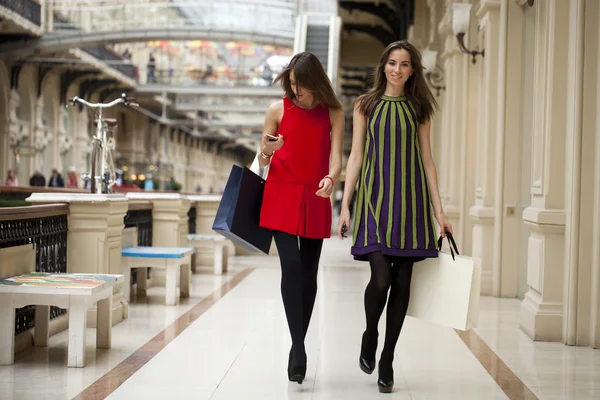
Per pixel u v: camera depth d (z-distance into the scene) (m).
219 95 33.72
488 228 8.17
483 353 4.96
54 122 26.84
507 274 7.90
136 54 38.03
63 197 5.45
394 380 4.11
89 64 26.47
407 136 3.75
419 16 15.23
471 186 9.50
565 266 5.38
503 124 7.79
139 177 35.25
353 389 3.86
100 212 5.49
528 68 7.70
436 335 5.60
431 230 3.71
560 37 5.46
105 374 4.12
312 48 21.19
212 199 11.37
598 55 5.18
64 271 5.49
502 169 7.82
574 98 5.27
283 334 5.40
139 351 4.76
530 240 5.88
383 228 3.65
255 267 10.56
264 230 3.84
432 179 3.79
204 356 4.62
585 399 3.80
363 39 23.86
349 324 5.98
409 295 3.74
